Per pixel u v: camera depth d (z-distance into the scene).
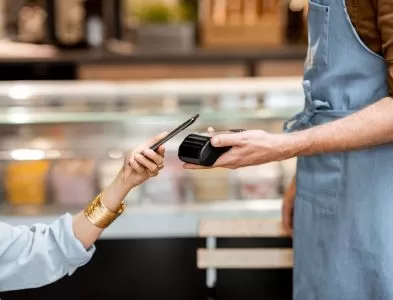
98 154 2.19
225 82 2.56
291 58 4.29
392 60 1.37
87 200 2.19
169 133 1.37
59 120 2.12
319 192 1.57
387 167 1.48
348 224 1.52
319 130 1.40
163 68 4.27
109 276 2.19
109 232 2.11
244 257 2.00
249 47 4.35
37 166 2.18
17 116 2.11
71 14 4.40
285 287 2.16
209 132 1.44
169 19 4.41
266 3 4.34
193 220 2.12
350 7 1.43
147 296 2.20
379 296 1.50
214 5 4.34
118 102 2.25
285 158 1.41
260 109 2.15
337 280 1.55
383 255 1.49
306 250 1.62
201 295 2.22
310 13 1.51
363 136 1.39
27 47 4.40
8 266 1.39
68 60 4.21
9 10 4.50
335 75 1.49
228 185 2.21
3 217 2.10
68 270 1.45
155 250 2.18
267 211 2.12
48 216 2.12
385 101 1.39
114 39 4.57
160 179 2.19
